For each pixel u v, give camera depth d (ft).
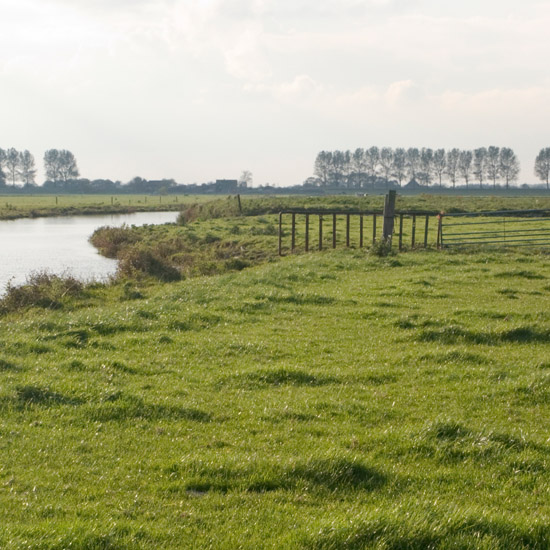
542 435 33.06
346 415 35.86
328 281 83.25
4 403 35.37
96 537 21.09
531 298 72.18
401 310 64.69
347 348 51.34
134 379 41.60
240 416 35.24
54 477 27.02
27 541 20.51
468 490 26.68
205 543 21.57
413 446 30.86
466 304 68.23
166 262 117.19
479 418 35.88
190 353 48.75
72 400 36.45
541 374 42.68
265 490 26.35
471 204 265.75
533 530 22.20
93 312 63.77
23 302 81.05
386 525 21.72
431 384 42.16
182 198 608.60
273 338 53.72
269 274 86.84
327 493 26.03
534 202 284.20
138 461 28.86
